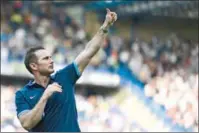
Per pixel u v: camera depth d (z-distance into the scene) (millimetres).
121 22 88625
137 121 73250
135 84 76750
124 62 77500
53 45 73000
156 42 89000
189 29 93562
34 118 15125
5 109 61812
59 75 16266
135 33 89250
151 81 78000
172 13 87312
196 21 92125
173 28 92188
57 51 72750
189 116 75688
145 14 86438
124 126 71312
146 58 82125
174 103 76562
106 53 77500
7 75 66812
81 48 75500
